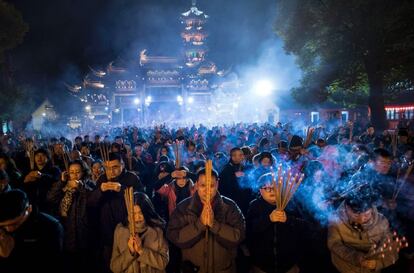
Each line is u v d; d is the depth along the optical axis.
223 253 3.99
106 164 5.58
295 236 4.25
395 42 20.09
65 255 5.10
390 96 23.66
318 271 5.12
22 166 8.56
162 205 6.54
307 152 7.08
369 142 10.64
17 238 3.46
